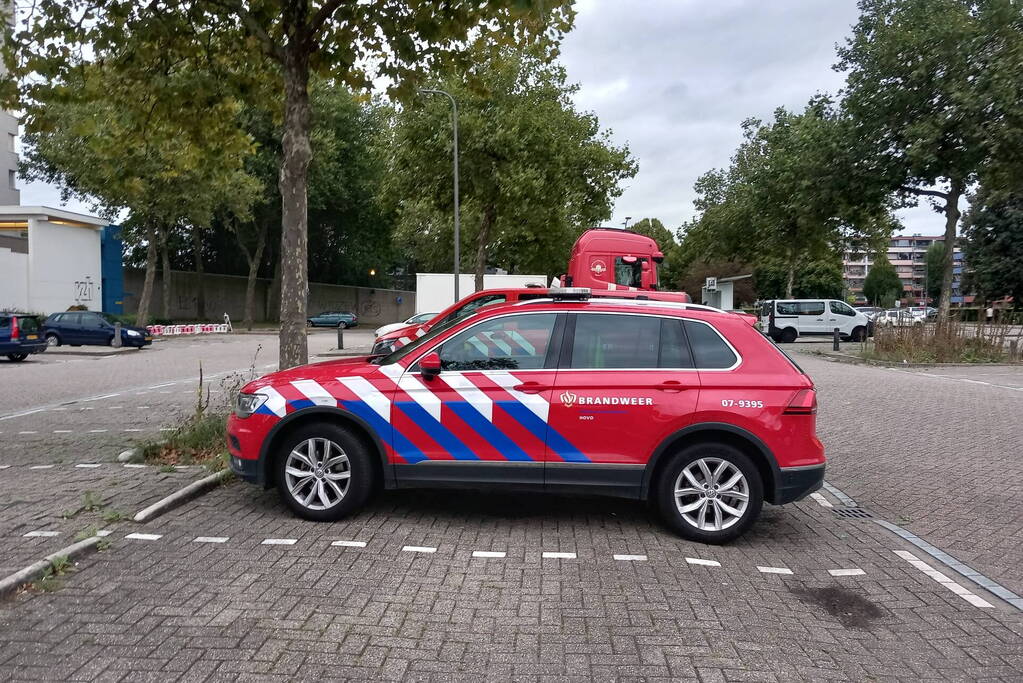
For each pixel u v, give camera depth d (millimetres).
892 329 20922
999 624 3980
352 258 53750
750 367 5215
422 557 4738
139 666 3242
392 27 7848
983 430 9875
